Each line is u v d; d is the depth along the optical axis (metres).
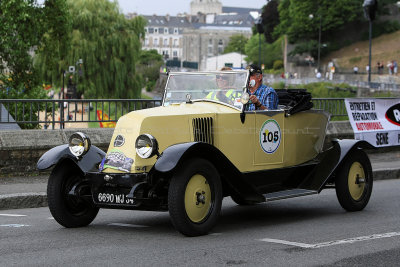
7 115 12.70
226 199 10.33
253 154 7.76
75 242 6.39
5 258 5.62
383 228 7.44
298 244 6.38
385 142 15.28
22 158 11.40
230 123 7.43
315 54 117.06
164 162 6.26
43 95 26.80
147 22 50.66
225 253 5.88
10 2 24.70
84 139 7.09
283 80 100.62
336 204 9.67
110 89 48.59
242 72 7.67
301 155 8.62
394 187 11.73
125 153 6.73
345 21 116.75
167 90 8.09
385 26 117.44
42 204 9.45
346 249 6.17
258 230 7.25
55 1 26.77
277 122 8.12
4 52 25.97
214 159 6.86
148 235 6.82
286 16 129.12
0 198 9.06
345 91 80.06
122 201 6.68
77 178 7.38
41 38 27.30
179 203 6.45
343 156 8.48
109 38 47.91
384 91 72.44
